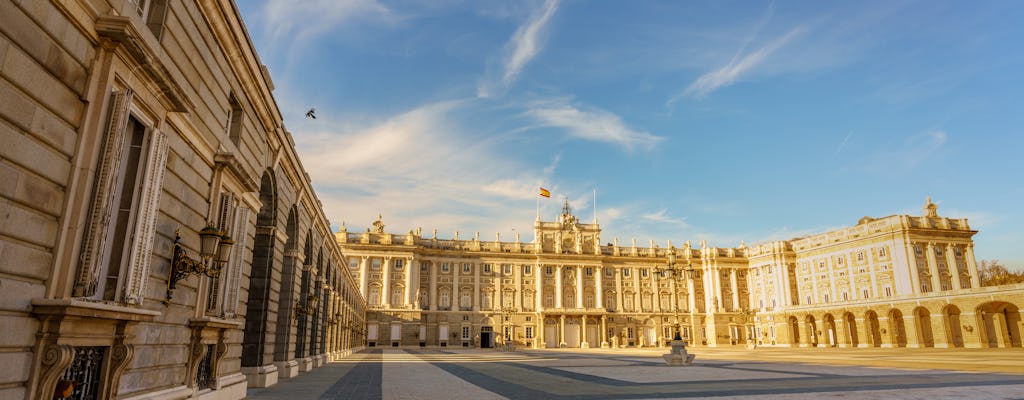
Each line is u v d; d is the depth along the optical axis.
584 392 17.70
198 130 11.27
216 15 11.95
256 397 15.99
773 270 94.00
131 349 8.33
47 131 6.58
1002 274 99.50
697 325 98.06
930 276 74.25
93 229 7.31
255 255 19.48
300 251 25.16
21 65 6.08
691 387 19.02
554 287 94.75
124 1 8.29
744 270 100.81
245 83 14.93
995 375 23.38
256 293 19.17
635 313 96.62
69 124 7.04
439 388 19.20
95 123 7.41
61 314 6.56
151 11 9.51
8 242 6.01
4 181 5.92
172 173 10.23
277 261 20.33
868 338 75.00
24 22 6.09
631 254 100.00
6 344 6.03
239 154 14.87
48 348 6.64
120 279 8.24
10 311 6.11
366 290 85.00
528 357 48.59
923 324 76.19
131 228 8.48
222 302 13.39
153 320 9.20
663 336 97.00
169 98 9.25
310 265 28.14
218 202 12.68
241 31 13.60
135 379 9.17
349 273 53.47
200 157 11.74
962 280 76.31
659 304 98.31
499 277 93.25
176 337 10.88
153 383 9.91
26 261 6.33
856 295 80.44
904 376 23.12
